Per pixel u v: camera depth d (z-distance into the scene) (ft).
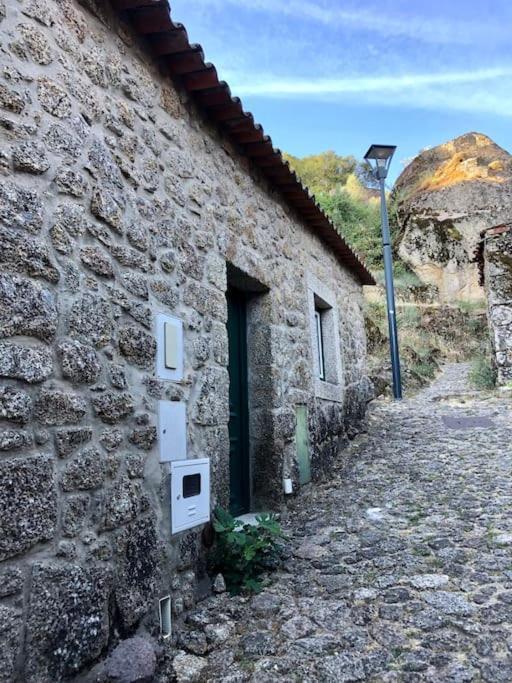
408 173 65.51
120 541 6.55
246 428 12.75
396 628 7.11
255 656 6.70
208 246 10.21
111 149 7.49
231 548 8.98
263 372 12.99
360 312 24.09
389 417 23.44
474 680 5.89
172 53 9.05
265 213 13.46
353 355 21.94
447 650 6.51
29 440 5.35
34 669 4.99
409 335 40.55
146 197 8.27
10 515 4.98
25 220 5.70
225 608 8.05
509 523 10.62
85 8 7.33
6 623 4.77
